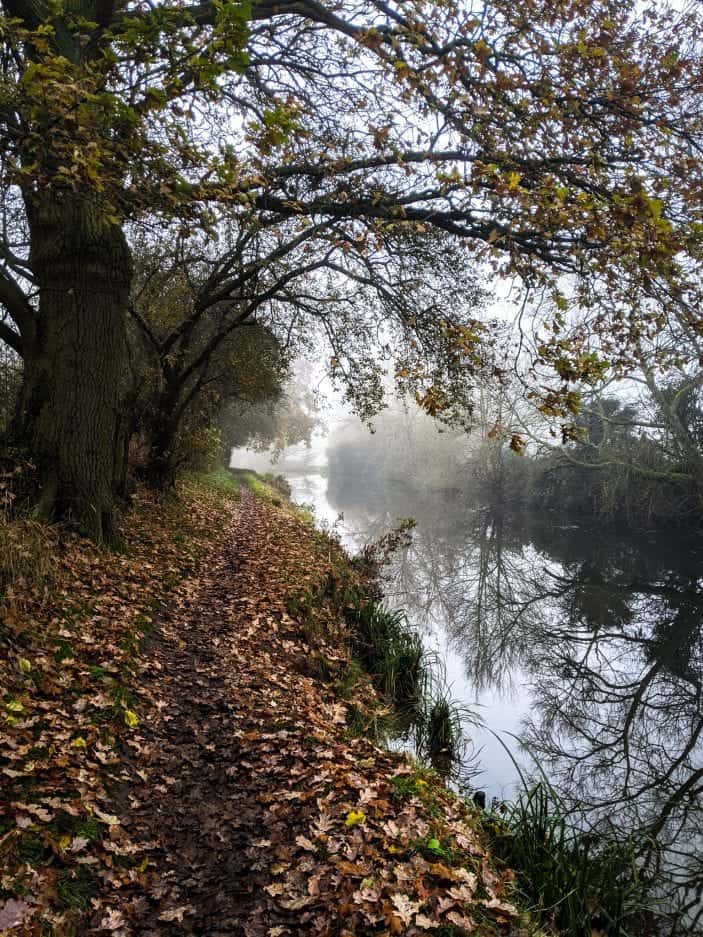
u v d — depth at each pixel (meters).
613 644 13.31
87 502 7.95
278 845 3.48
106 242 7.86
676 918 4.15
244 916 2.97
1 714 3.87
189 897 3.12
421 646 9.21
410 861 3.33
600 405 25.52
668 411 22.50
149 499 12.79
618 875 4.30
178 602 7.82
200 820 3.76
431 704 7.41
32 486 7.62
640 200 4.65
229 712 5.18
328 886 3.10
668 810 6.28
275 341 15.85
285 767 4.36
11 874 2.77
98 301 7.91
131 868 3.24
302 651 7.09
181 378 13.07
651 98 6.92
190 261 11.80
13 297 7.91
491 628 14.09
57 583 6.16
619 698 10.13
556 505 33.06
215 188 4.63
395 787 4.27
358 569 12.00
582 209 5.17
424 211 8.59
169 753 4.45
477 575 20.34
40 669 4.66
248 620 7.70
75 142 3.75
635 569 21.44
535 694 9.74
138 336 14.19
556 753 7.45
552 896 3.80
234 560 11.29
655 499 25.31
